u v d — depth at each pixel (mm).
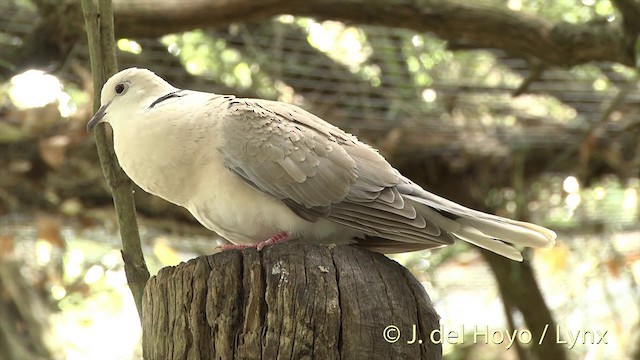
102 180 9797
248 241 5484
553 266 11984
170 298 4445
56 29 8172
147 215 10328
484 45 8781
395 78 9672
